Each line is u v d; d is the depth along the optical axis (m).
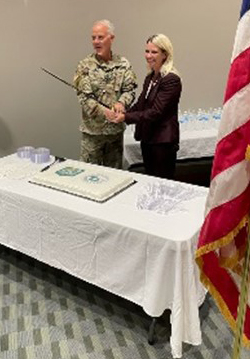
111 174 2.43
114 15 3.86
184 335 1.90
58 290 2.52
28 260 2.82
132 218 1.98
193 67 4.16
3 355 2.04
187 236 1.81
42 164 2.66
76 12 3.78
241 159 1.20
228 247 1.34
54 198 2.18
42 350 2.07
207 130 3.75
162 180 2.40
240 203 1.23
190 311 1.87
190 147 3.60
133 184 2.35
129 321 2.27
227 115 1.19
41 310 2.35
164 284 1.87
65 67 3.94
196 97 4.28
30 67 3.84
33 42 3.77
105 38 2.94
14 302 2.41
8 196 2.28
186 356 2.03
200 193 2.23
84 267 2.14
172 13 3.94
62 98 4.03
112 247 2.00
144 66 4.06
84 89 3.02
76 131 4.18
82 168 2.52
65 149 4.22
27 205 2.22
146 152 3.04
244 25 1.14
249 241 1.26
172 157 3.03
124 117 2.88
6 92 3.85
